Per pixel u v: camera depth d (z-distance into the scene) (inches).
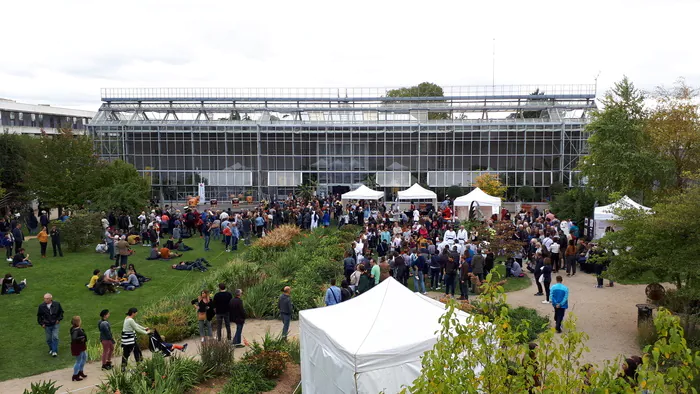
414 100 2332.7
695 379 361.7
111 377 441.1
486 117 2305.6
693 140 1197.7
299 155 2220.7
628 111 1305.4
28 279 879.1
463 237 957.8
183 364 468.8
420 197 1523.1
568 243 946.1
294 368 518.0
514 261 901.8
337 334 390.3
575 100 2252.7
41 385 456.1
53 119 3137.3
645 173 1222.9
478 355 212.4
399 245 973.2
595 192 1314.0
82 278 888.9
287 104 2369.6
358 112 2306.8
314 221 1380.4
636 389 183.2
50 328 543.8
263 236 1184.2
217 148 2208.4
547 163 2117.4
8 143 1867.6
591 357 526.0
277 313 692.7
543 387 201.3
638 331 582.6
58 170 1435.8
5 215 1503.4
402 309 414.0
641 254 589.3
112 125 2171.5
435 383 208.2
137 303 749.3
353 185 2214.6
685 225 540.7
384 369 361.7
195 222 1373.0
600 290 798.5
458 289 812.6
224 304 577.0
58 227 1159.6
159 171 2198.6
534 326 599.8
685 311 575.8
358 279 756.6
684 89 1240.2
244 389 446.6
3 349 568.7
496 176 1915.6
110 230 1117.7
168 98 2315.5
